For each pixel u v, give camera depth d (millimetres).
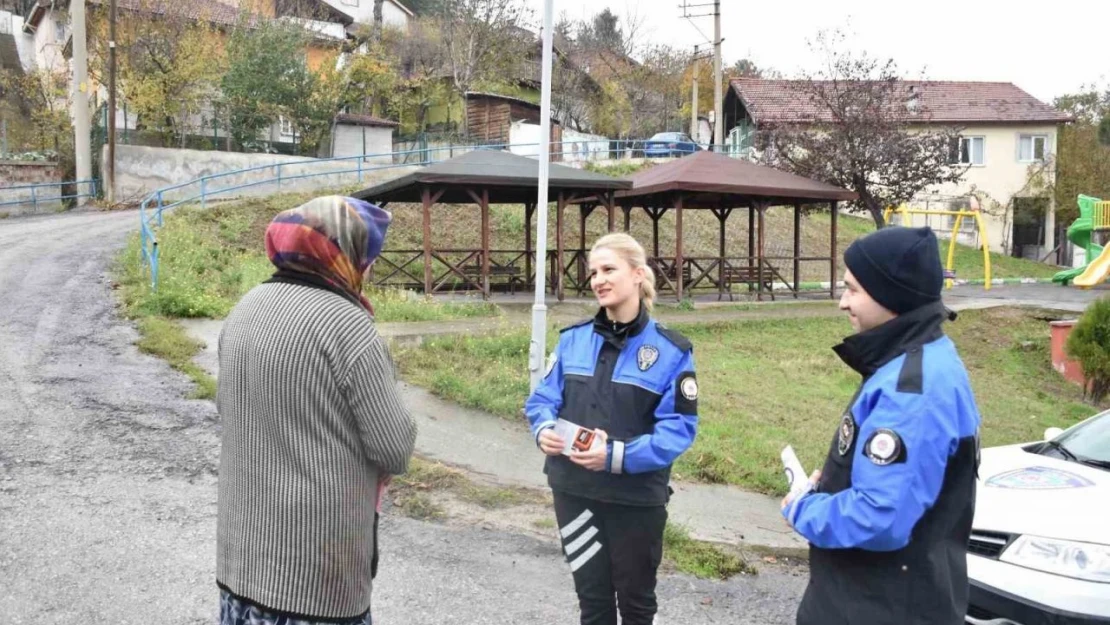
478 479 6234
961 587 2225
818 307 16297
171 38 29125
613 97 45781
